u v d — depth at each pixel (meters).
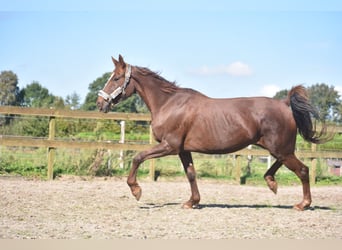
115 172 11.71
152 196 8.66
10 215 6.34
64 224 5.89
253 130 6.86
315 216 6.79
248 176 12.18
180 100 7.02
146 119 11.40
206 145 6.91
